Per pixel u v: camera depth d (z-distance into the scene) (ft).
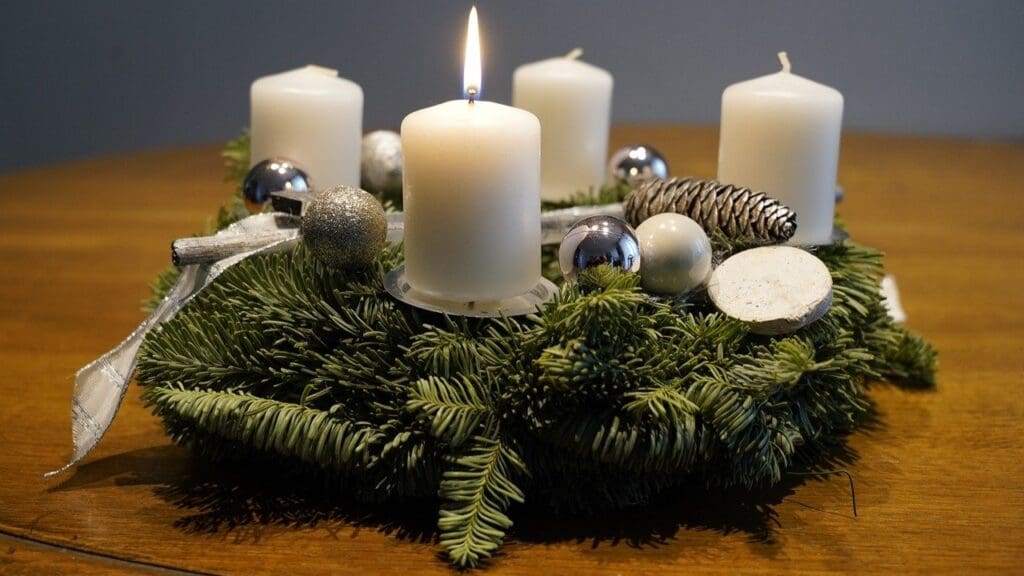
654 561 1.87
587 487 1.98
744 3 6.59
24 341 2.65
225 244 2.16
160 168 4.49
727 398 1.93
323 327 2.04
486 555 1.86
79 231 3.49
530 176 2.01
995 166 4.61
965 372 2.56
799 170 2.34
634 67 6.72
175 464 2.15
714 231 2.23
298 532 1.94
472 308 2.01
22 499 2.02
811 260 2.13
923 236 3.52
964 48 6.57
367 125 6.84
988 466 2.17
